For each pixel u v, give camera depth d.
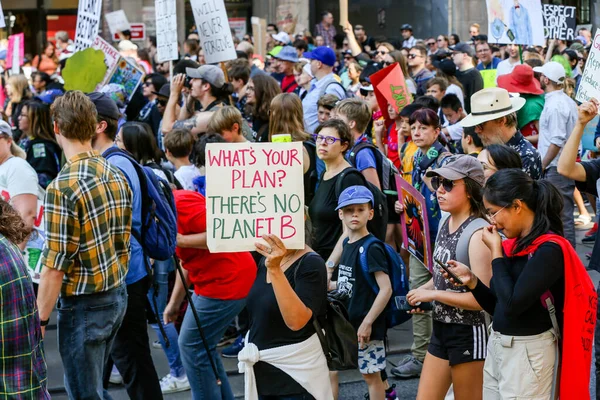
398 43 21.06
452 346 5.47
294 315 4.92
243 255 6.41
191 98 10.77
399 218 8.76
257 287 5.24
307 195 7.97
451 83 12.62
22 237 4.26
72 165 5.54
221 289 6.29
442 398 5.62
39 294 5.38
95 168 5.58
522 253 4.78
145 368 6.27
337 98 9.23
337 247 6.91
